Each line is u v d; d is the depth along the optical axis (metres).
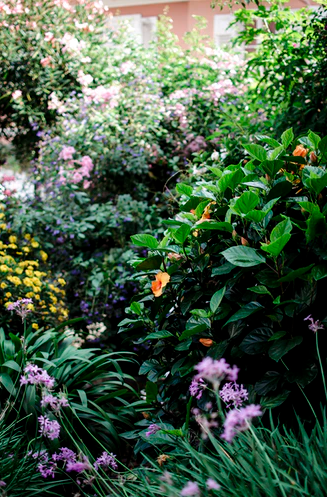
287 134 2.48
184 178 5.56
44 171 5.93
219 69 6.78
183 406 2.43
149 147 6.22
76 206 5.71
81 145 6.06
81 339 5.27
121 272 5.35
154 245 2.37
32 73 6.62
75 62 6.70
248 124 4.81
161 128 6.39
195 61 7.04
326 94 4.39
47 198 5.77
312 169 2.27
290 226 1.98
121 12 10.38
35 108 6.73
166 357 2.53
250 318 2.20
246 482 1.61
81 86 6.75
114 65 7.04
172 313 2.53
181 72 6.98
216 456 1.98
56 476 2.51
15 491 2.16
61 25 6.82
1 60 6.65
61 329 4.64
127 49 6.97
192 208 2.53
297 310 2.10
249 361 2.22
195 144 6.16
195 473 1.74
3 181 6.06
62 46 6.82
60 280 4.92
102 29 7.16
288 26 4.90
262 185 2.31
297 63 4.66
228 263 2.23
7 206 5.53
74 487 2.56
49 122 6.98
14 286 4.41
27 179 6.05
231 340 2.23
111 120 6.13
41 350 3.27
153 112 6.43
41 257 5.33
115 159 6.09
